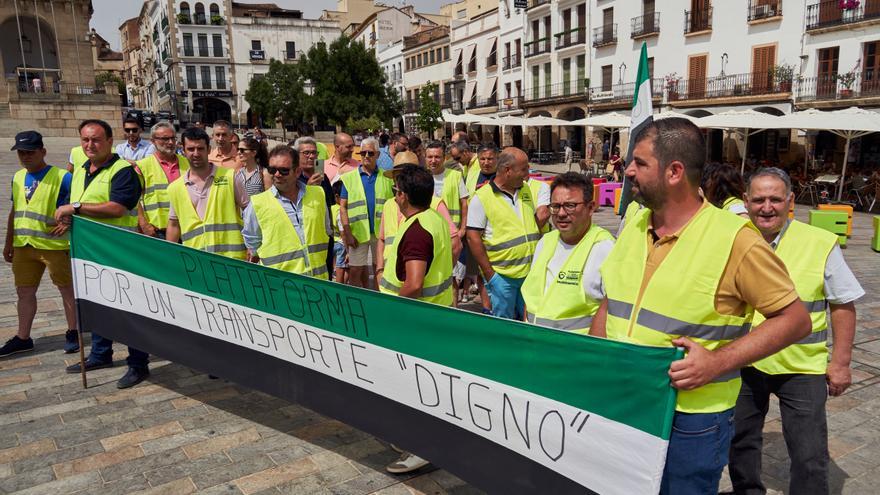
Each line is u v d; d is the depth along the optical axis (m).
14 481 3.36
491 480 2.69
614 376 2.12
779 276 1.81
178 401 4.42
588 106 36.19
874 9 22.47
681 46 30.28
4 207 13.26
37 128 35.31
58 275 5.18
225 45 62.88
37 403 4.36
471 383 2.71
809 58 24.84
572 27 37.59
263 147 6.17
